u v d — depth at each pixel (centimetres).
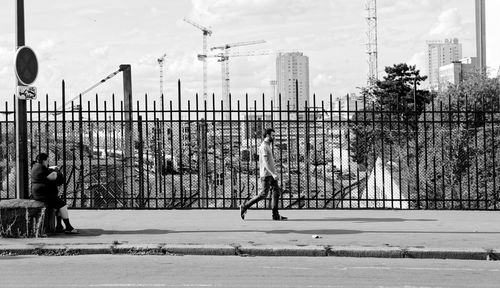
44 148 1778
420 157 2394
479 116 1947
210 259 1040
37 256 1069
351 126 1952
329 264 998
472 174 2166
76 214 1509
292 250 1074
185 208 1591
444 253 1057
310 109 1691
